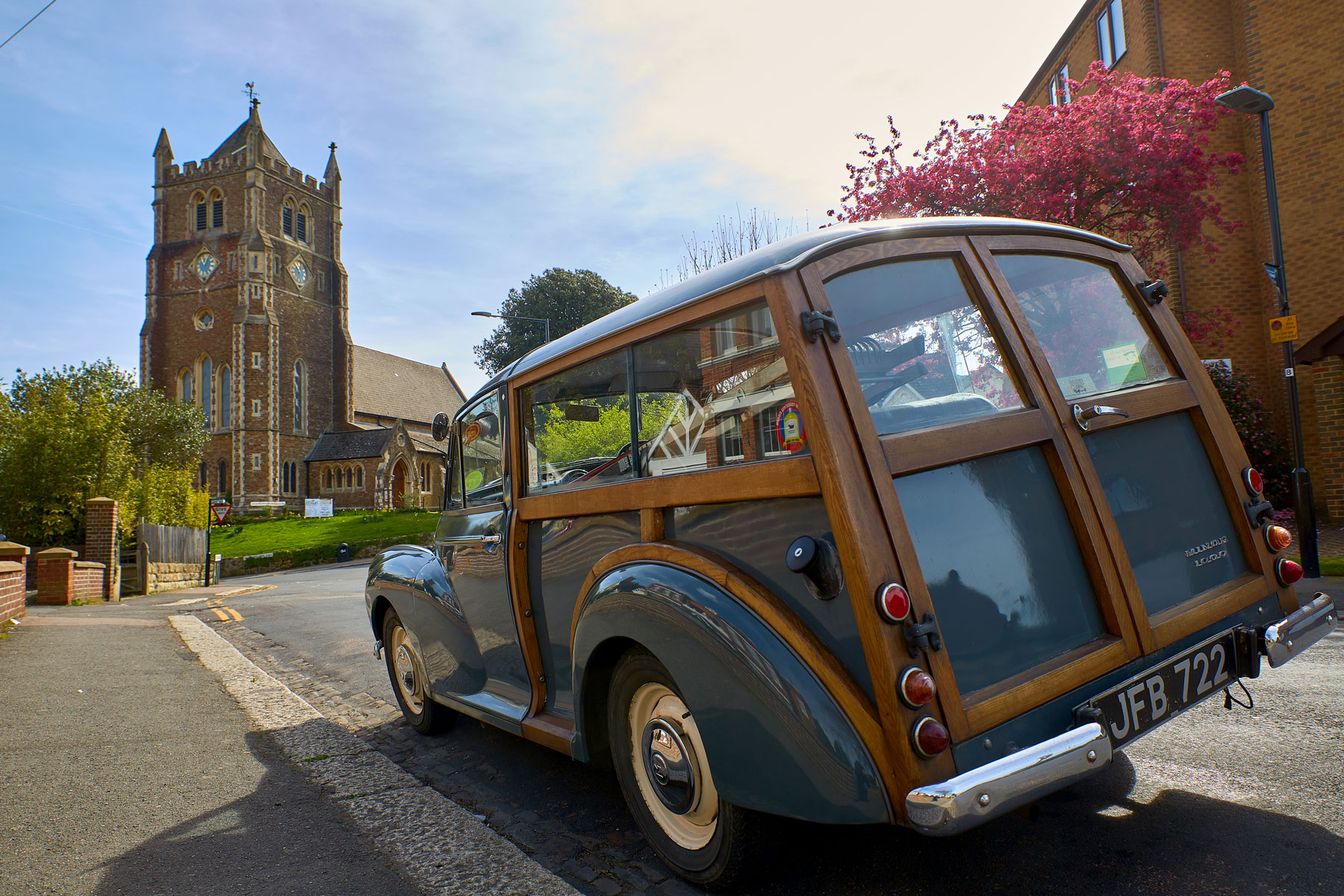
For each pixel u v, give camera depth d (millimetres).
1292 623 2709
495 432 3895
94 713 5371
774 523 2277
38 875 2910
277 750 4438
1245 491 2893
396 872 2838
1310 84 13250
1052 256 2828
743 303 2363
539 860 2992
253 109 62281
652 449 2797
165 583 22000
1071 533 2412
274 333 58906
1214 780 3100
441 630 4316
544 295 72188
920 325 2418
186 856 3041
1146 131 11273
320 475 61219
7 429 20641
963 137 12531
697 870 2623
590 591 2938
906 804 1917
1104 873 2482
